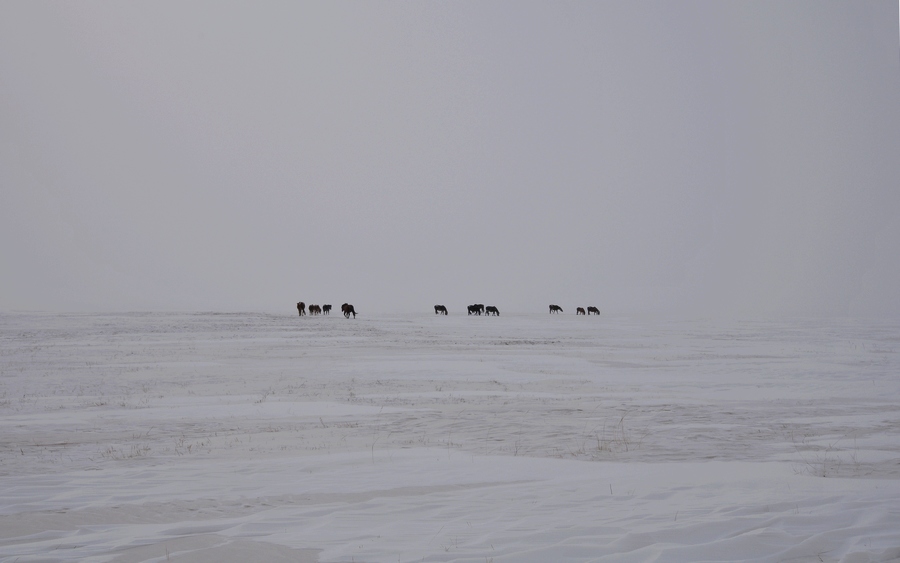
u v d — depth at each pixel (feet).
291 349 137.80
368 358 119.03
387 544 23.43
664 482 32.32
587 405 63.98
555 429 50.16
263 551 22.75
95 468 37.35
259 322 235.20
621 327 248.32
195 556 22.31
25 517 27.43
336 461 38.60
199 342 155.74
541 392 75.72
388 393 74.90
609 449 42.16
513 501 29.32
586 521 25.73
